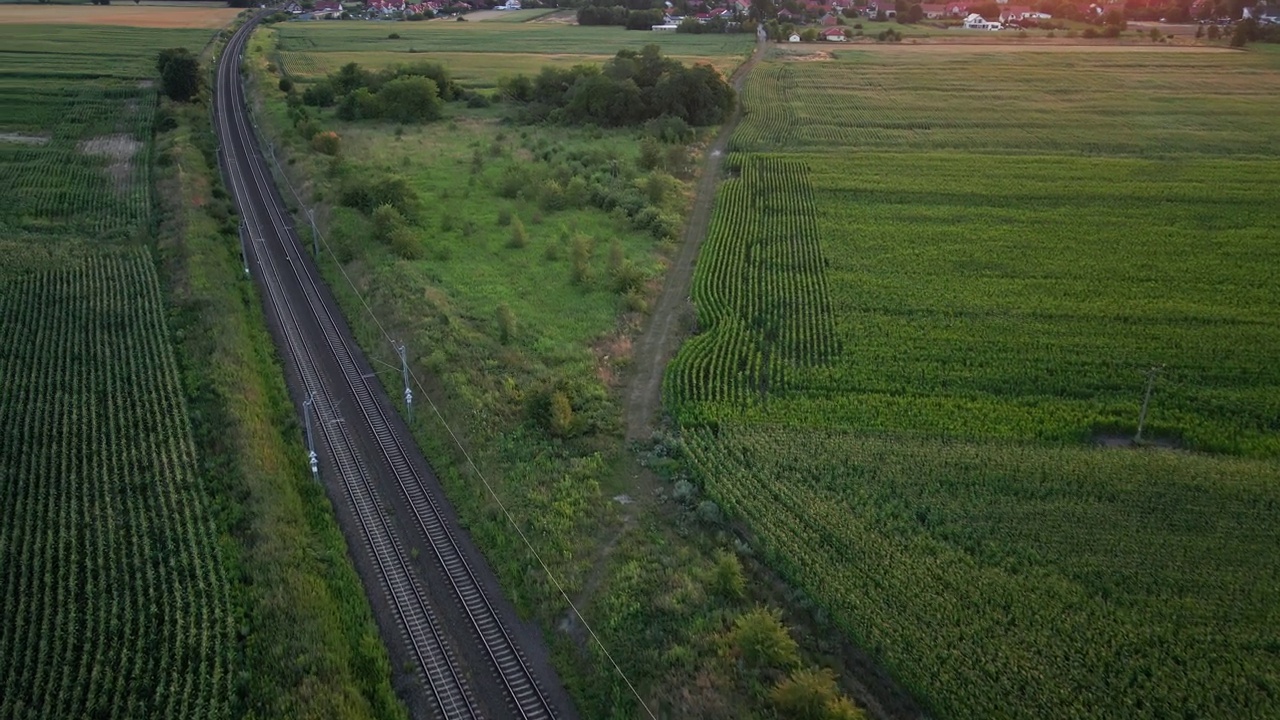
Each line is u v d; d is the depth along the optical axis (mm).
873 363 62812
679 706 37156
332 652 39656
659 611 42156
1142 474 50000
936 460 51562
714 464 51844
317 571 44875
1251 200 96875
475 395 59031
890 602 41500
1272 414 56281
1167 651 38688
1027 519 46656
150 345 64938
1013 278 77000
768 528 46500
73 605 41156
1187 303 71750
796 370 61781
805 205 97062
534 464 52594
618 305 73250
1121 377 60875
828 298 73125
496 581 44938
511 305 72812
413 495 50969
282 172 110312
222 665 38500
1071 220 91375
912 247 84312
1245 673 37625
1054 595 41688
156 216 92188
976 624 40062
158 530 46406
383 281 76438
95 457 51969
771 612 42031
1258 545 44438
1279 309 70438
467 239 86875
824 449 52938
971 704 36312
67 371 61219
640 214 92000
